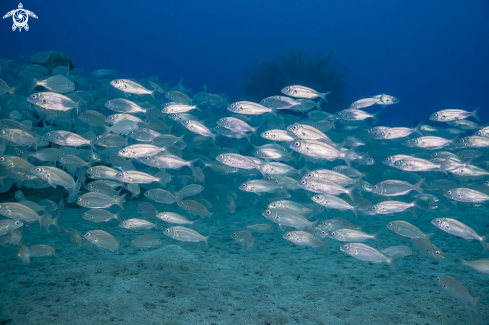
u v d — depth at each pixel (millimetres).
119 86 6449
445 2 108062
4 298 3518
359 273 4668
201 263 4859
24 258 4164
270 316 3367
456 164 5484
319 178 4738
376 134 6520
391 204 4688
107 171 5578
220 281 4258
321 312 3488
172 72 134250
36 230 6168
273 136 6242
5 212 4020
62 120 7406
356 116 7133
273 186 5676
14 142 5098
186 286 4035
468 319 3406
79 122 8000
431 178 11055
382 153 11438
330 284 4277
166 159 5875
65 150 6426
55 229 6273
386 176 10969
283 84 24906
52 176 4668
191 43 137250
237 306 3576
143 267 4516
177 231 4629
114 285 3852
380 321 3326
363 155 7000
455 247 5824
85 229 6465
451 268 4840
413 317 3420
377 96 7117
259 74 26016
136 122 6203
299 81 24812
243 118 7727
